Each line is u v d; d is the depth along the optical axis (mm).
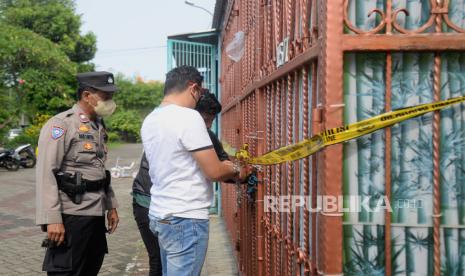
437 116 1724
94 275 3514
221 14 6973
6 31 19938
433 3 1684
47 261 3209
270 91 2963
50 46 21078
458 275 1758
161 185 2482
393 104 1734
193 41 7906
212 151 2406
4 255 5539
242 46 4395
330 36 1698
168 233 2449
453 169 1743
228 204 6055
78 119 3289
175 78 2547
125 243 6109
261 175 3172
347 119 1743
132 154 23688
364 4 1725
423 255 1765
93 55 30094
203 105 3275
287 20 2404
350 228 1780
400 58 1727
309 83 2061
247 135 3949
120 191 11086
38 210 3057
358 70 1739
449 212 1751
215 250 5621
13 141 19672
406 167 1755
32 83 20250
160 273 3678
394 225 1771
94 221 3285
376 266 1779
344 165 1766
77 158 3229
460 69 1715
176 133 2395
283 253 2584
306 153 1938
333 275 1760
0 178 13398
